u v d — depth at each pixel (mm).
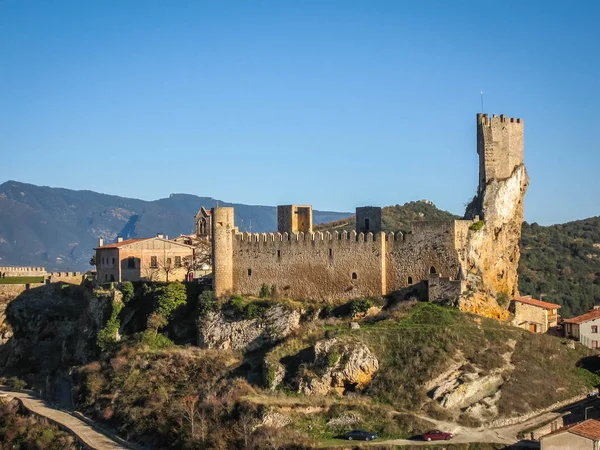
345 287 141750
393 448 102500
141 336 151625
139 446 121750
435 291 134375
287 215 167000
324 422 111812
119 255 173625
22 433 134500
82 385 147250
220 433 112750
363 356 120062
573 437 95812
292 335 136125
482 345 123625
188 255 181375
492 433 107062
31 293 193375
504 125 143500
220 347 143125
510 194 143250
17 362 180625
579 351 130000
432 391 114875
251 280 150375
